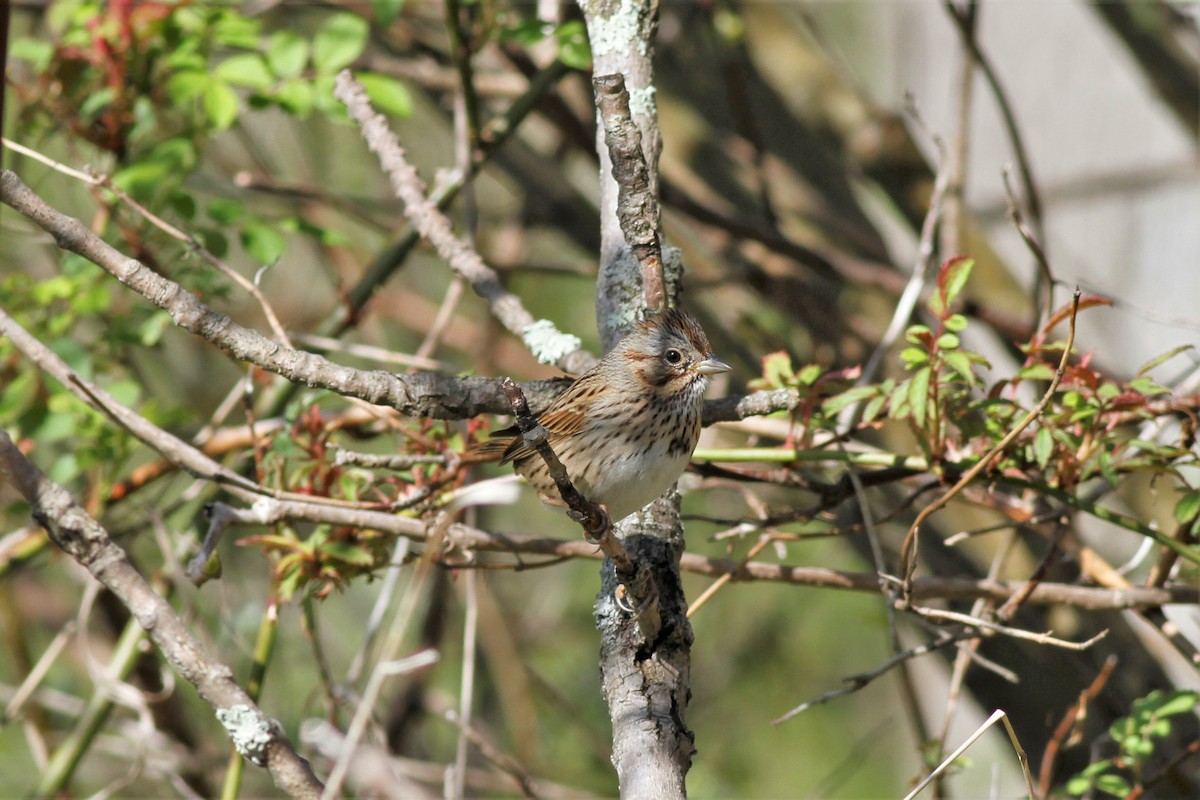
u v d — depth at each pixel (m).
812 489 8.41
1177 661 10.97
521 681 14.62
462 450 8.45
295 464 8.91
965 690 11.98
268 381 10.29
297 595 9.26
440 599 14.04
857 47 21.58
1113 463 7.85
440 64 13.91
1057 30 20.14
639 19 7.88
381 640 14.80
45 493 6.68
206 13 10.41
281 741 6.64
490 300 8.55
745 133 13.09
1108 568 8.59
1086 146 19.75
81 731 10.25
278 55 9.88
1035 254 8.65
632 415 7.65
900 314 9.37
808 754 17.78
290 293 16.80
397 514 8.27
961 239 13.33
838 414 8.93
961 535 8.13
